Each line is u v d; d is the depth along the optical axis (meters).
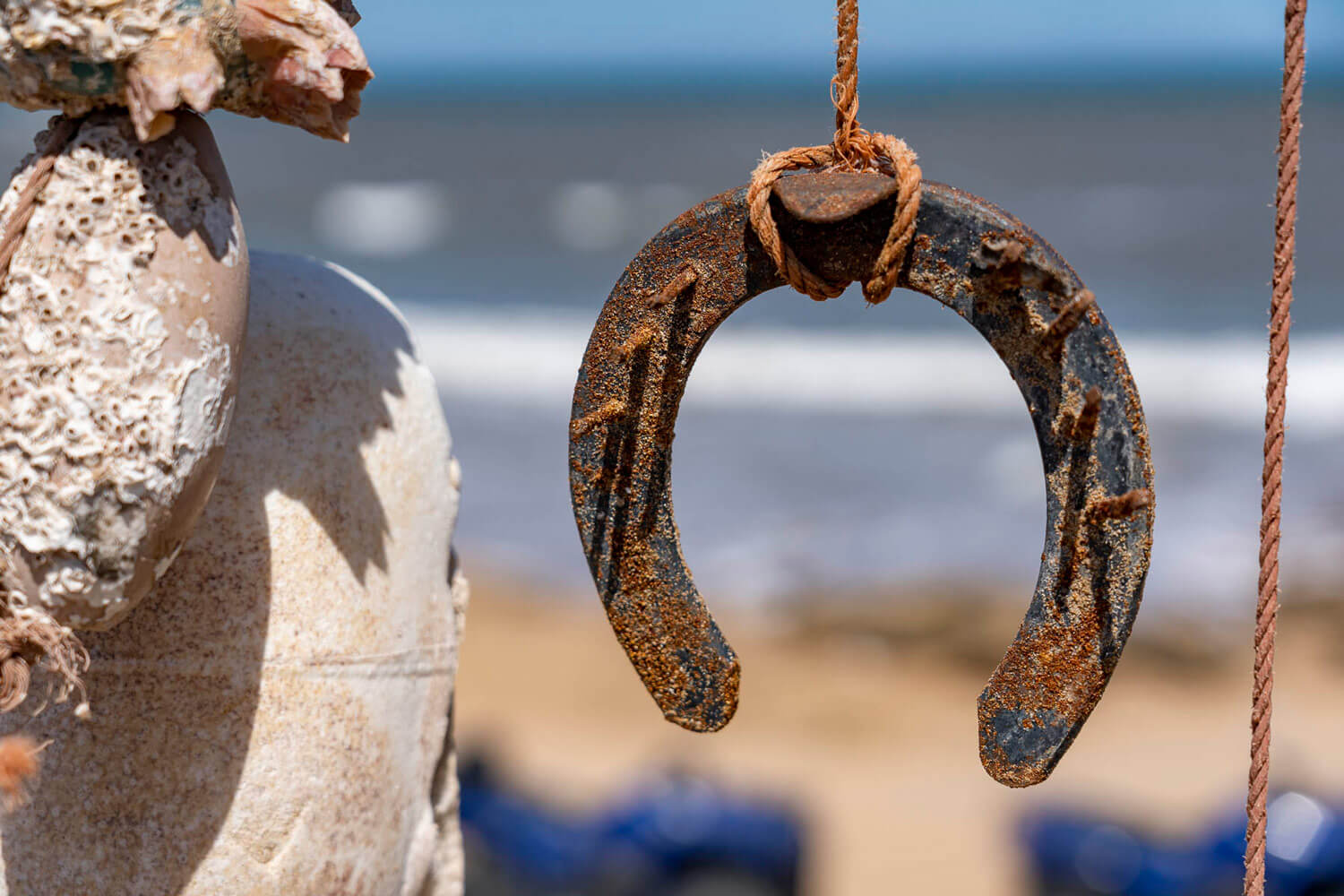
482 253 30.92
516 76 180.62
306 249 30.92
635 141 57.84
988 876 6.09
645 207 38.50
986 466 13.48
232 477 1.44
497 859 4.25
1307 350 18.59
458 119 74.25
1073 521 1.41
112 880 1.41
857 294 20.27
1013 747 1.46
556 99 101.75
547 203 39.19
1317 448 13.95
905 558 10.98
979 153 48.56
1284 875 4.11
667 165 47.94
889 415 15.38
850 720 8.42
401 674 1.54
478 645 9.52
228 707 1.42
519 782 6.80
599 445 1.52
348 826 1.49
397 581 1.54
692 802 4.24
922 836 6.63
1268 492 1.37
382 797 1.52
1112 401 1.38
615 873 4.13
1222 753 7.97
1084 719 1.44
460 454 14.20
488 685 8.87
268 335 1.50
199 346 1.24
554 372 18.03
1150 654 9.34
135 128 1.24
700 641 1.54
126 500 1.22
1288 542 11.15
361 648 1.49
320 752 1.46
